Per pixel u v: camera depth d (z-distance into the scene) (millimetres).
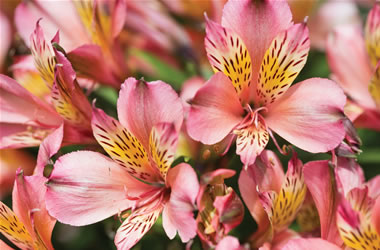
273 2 333
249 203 341
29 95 369
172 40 401
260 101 347
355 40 397
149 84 325
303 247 324
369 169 395
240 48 333
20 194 336
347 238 329
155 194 347
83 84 384
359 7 436
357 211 326
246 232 361
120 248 329
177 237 353
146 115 329
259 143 330
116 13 368
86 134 366
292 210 346
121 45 406
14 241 354
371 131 404
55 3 389
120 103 333
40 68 357
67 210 336
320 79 334
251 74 341
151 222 337
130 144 340
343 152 338
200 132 327
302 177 339
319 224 355
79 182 338
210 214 333
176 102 326
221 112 334
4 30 411
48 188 333
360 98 391
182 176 327
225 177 333
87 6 372
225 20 335
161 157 332
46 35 385
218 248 320
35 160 395
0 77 368
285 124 337
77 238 390
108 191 344
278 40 333
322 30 412
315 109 332
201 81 378
